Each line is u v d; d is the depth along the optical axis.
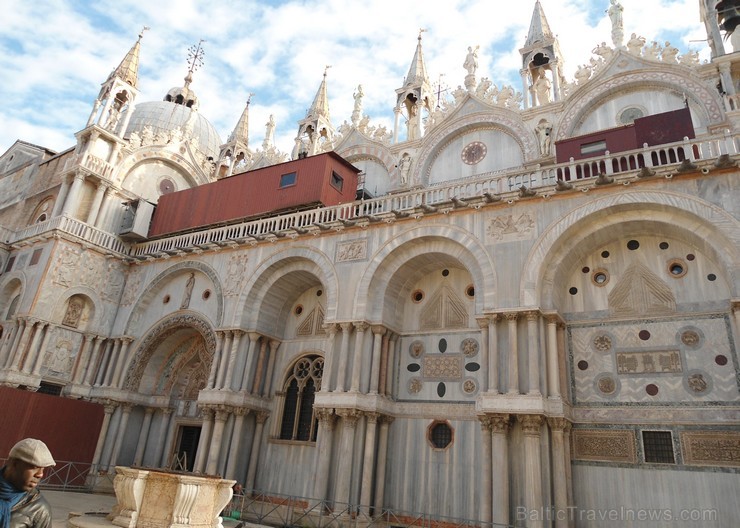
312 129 34.81
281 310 24.31
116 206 30.56
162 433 26.16
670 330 16.45
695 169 16.06
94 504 19.81
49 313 25.39
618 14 24.59
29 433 22.84
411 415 19.53
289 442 21.78
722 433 14.80
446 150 27.05
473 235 19.08
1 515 4.15
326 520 17.55
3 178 36.56
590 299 17.97
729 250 15.38
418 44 32.66
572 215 17.55
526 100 26.30
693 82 21.55
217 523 11.02
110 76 33.03
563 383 17.02
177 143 35.03
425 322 20.83
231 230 26.33
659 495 15.01
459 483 17.73
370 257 20.94
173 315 26.17
